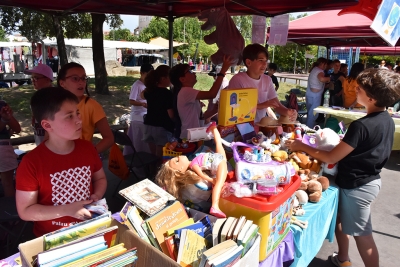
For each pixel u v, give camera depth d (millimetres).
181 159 1830
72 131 1520
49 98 1471
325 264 2838
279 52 40031
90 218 1504
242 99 2197
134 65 33125
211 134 2051
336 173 2498
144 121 4023
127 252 1233
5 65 24312
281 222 1746
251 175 1627
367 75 2061
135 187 1739
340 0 3496
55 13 4609
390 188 4703
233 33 3703
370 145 2100
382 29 2510
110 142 2482
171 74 3281
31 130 6961
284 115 2701
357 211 2287
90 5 4430
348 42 10055
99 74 11711
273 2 4133
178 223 1553
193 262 1308
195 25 38344
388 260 2971
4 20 14727
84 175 1653
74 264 1143
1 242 2797
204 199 1828
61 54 10008
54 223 1625
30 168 1496
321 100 8453
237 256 1236
